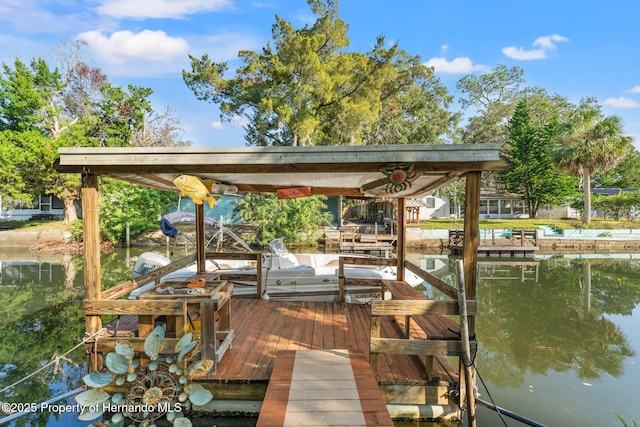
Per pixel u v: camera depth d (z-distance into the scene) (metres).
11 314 6.91
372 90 18.72
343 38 18.88
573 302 8.00
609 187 34.75
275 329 4.43
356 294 6.42
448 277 10.66
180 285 3.91
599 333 6.03
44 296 8.20
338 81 17.88
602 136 20.33
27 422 3.41
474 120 32.50
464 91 36.22
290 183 5.21
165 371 3.11
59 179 17.36
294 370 3.13
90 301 3.21
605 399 3.91
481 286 9.60
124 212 16.44
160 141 22.94
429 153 2.96
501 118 31.05
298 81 17.69
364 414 2.49
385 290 5.31
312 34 18.73
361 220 27.34
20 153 16.08
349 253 14.55
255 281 6.21
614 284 9.84
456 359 4.86
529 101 31.81
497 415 3.52
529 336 5.88
